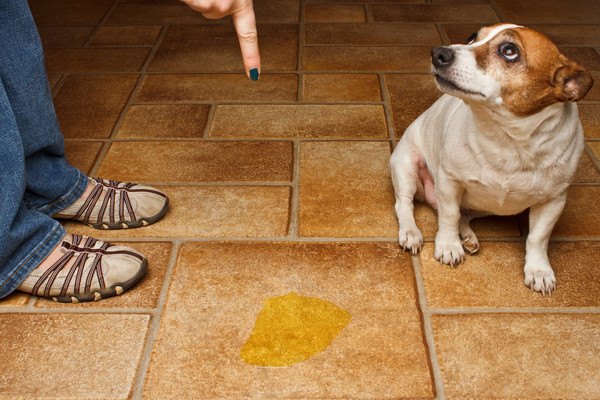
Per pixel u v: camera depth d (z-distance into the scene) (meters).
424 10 3.86
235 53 3.37
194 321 1.77
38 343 1.71
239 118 2.79
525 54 1.58
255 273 1.94
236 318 1.78
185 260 1.99
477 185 1.84
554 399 1.56
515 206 1.88
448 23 3.69
